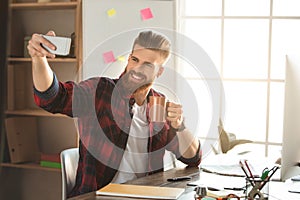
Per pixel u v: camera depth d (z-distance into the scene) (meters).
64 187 2.08
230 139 3.34
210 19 3.54
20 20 3.56
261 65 3.47
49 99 1.99
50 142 3.62
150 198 1.68
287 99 1.86
